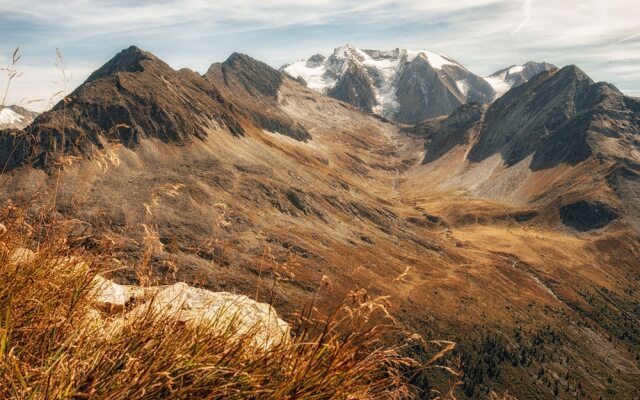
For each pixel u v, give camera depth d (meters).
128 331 4.09
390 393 3.87
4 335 3.47
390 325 4.02
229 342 4.34
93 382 3.40
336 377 3.84
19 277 4.34
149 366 3.71
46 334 3.93
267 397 3.82
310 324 4.06
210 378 3.79
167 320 4.25
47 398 3.24
